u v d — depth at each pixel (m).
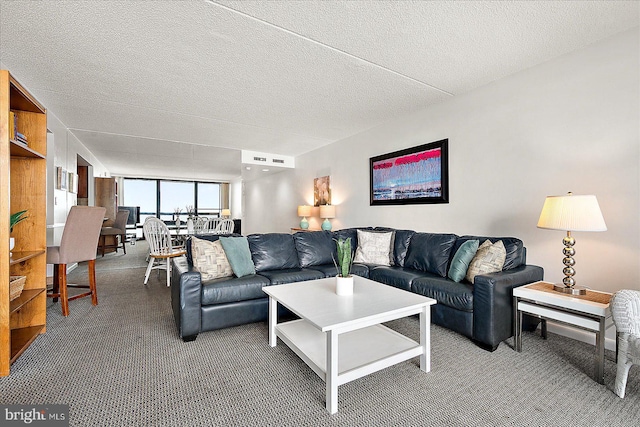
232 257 2.85
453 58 2.62
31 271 2.40
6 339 1.78
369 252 3.57
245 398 1.61
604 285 2.32
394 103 3.69
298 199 6.94
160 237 4.11
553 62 2.62
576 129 2.47
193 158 7.16
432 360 2.05
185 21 2.11
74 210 2.84
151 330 2.52
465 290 2.34
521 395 1.65
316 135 5.19
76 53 2.53
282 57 2.61
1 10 1.98
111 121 4.40
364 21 2.12
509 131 2.94
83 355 2.06
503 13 2.03
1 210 1.79
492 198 3.09
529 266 2.61
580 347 2.25
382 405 1.56
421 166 3.86
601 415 1.48
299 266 3.42
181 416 1.46
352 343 1.98
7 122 1.81
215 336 2.42
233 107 3.84
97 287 3.93
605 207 2.31
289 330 2.16
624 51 2.22
